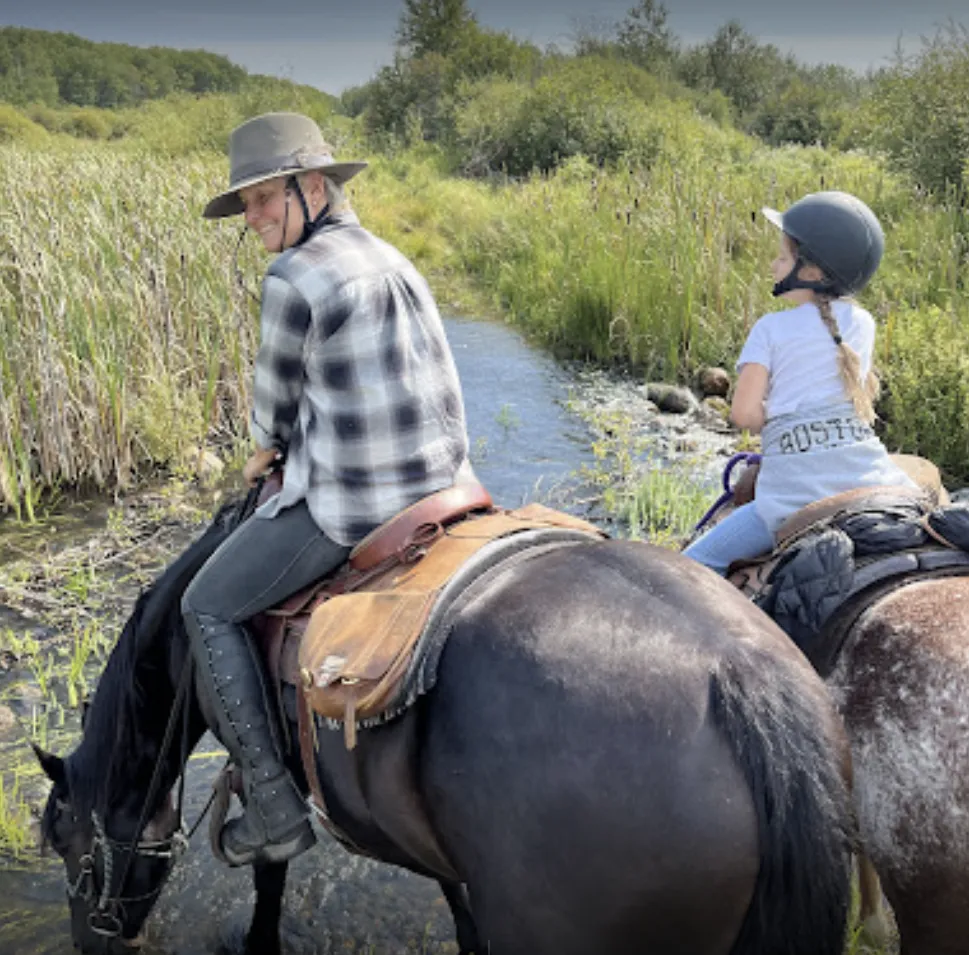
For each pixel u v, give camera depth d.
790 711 2.07
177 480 7.74
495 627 2.30
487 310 13.53
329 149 2.99
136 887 3.48
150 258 8.91
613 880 2.05
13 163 12.89
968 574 2.86
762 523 3.36
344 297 2.73
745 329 10.20
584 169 19.86
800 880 2.00
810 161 20.62
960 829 2.43
